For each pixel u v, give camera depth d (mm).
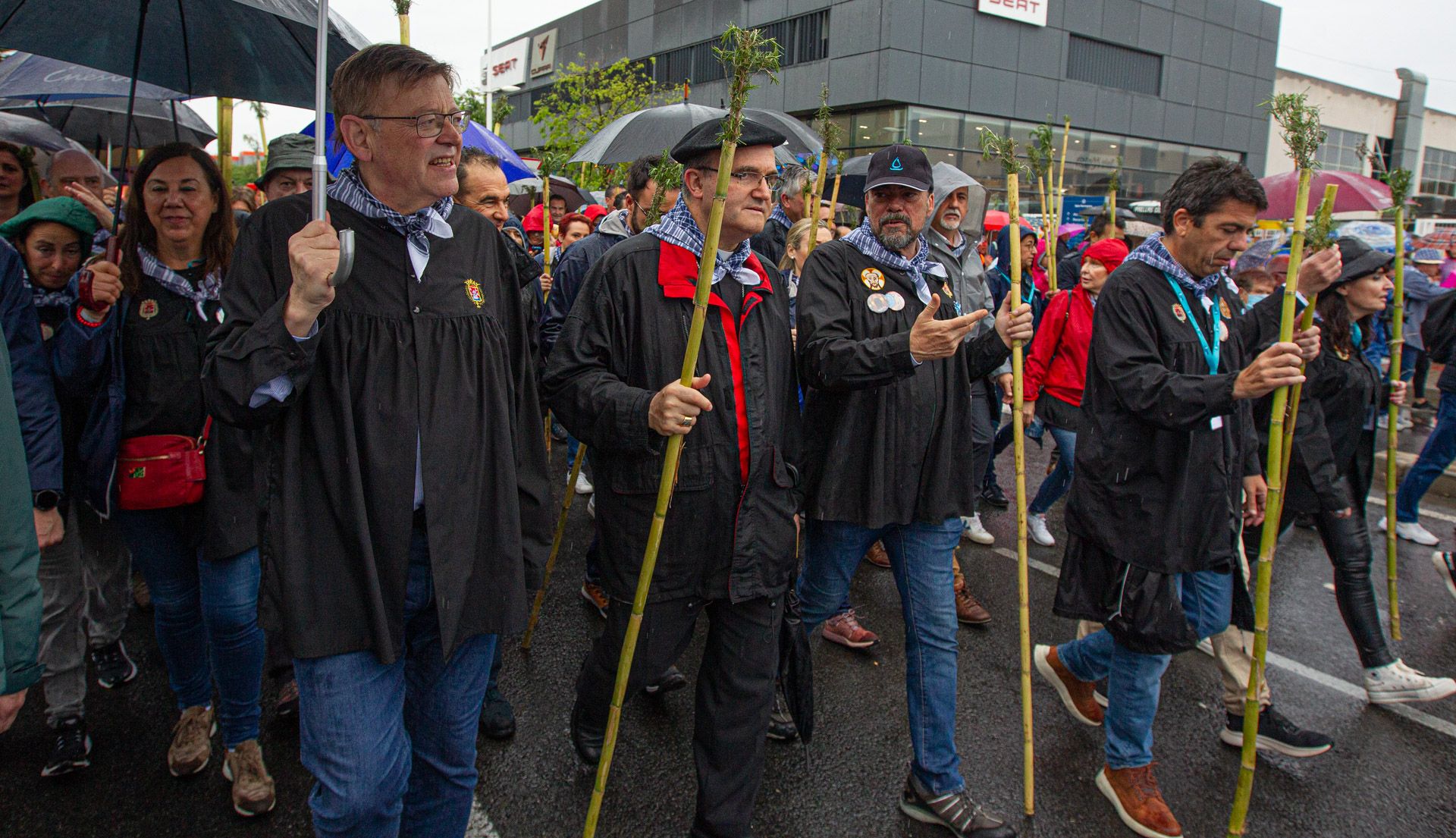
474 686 1986
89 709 3219
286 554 1697
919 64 24156
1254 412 3408
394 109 1664
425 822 2051
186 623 2703
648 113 5195
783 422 2336
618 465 2203
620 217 4199
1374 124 31859
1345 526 3422
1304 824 2766
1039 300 6723
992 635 4039
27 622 1385
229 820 2639
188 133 5926
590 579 4129
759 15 26688
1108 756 2783
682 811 2742
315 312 1558
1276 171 34906
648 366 2193
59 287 2676
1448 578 4129
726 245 2242
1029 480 6734
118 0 2676
